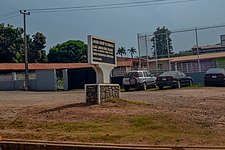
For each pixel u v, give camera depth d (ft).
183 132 28.81
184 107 40.88
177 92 67.51
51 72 124.98
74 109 41.19
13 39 187.83
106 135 28.50
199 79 102.53
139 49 111.14
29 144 26.66
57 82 127.03
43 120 36.70
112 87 47.47
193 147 23.29
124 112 38.45
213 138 26.25
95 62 46.39
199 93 62.18
